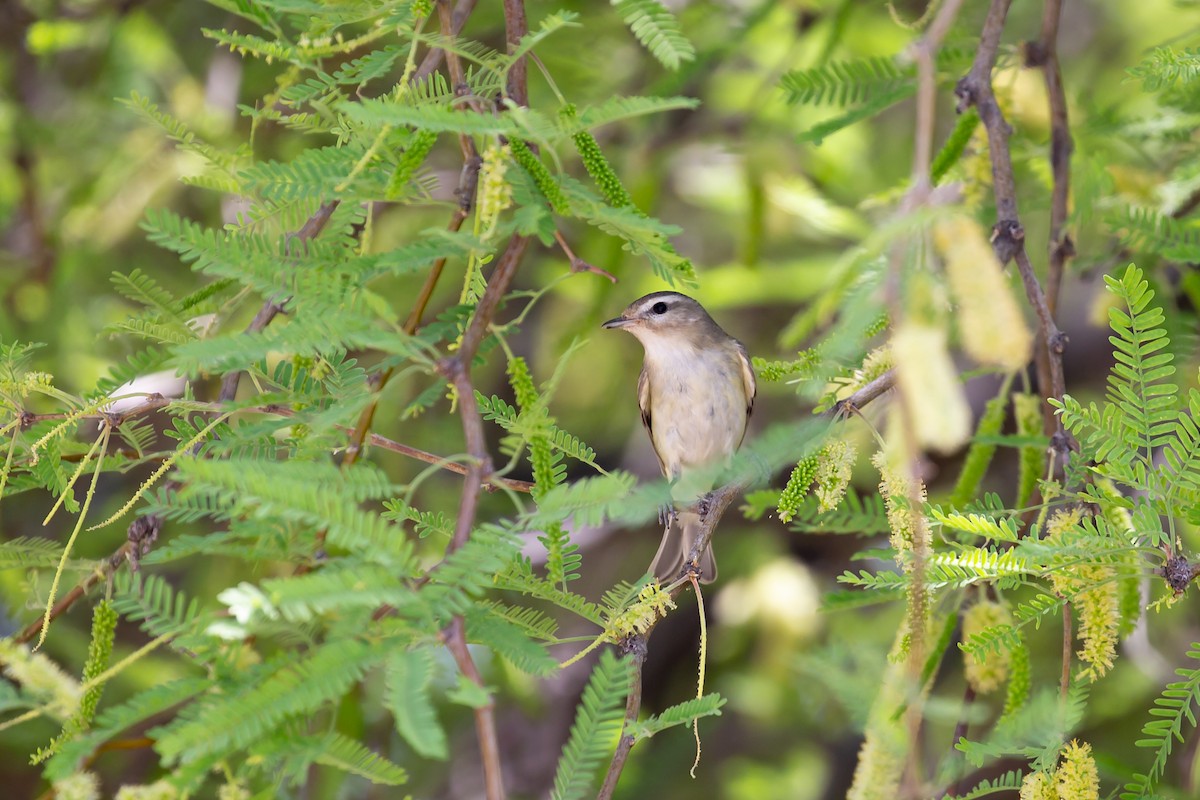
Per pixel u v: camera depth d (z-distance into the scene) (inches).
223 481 212.2
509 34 296.2
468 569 213.8
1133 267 279.7
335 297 249.3
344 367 302.7
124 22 601.6
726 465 242.2
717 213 681.0
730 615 633.0
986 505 319.6
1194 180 458.3
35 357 536.1
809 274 589.6
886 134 658.8
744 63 628.4
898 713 264.7
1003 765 435.2
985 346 181.8
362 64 311.4
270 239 296.0
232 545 274.2
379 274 277.0
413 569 212.7
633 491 231.0
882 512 369.7
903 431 185.2
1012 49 421.7
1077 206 416.2
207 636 238.7
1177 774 458.6
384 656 205.0
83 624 553.0
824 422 298.8
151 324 314.3
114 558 314.7
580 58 578.9
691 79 526.9
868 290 225.5
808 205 555.5
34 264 598.5
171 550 268.7
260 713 198.1
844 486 305.6
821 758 679.1
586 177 563.8
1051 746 272.7
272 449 304.2
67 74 626.5
